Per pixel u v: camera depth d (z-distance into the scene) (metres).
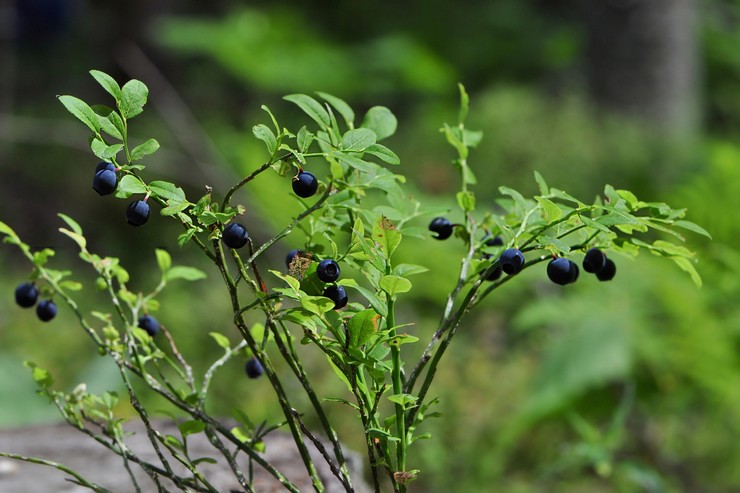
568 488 5.73
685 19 11.02
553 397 5.71
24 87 14.59
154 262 10.98
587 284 6.13
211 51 10.51
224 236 1.86
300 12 13.53
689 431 5.97
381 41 10.82
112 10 13.92
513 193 2.07
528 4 13.56
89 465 2.95
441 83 10.72
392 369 2.03
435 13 13.27
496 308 6.86
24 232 12.44
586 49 11.26
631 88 10.91
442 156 9.41
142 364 2.29
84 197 12.61
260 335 2.42
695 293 5.59
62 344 7.76
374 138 1.92
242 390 5.68
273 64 10.27
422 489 5.38
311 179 1.88
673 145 9.49
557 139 9.08
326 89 10.40
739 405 5.68
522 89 10.92
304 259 1.93
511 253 1.93
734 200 5.66
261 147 9.21
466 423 5.73
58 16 14.08
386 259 2.00
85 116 1.81
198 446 3.10
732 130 13.81
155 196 1.90
